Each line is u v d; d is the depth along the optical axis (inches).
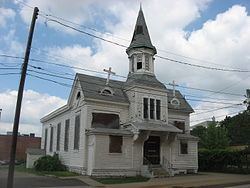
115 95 1316.4
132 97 1315.2
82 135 1232.2
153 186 922.1
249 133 1635.1
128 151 1230.9
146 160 1262.3
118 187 902.4
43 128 1908.2
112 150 1192.8
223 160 1504.7
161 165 1289.4
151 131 1263.5
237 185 968.3
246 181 1061.1
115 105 1294.3
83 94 1245.1
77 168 1251.2
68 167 1364.4
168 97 1515.7
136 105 1291.8
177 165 1354.6
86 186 912.9
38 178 1083.9
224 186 936.9
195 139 1435.8
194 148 1432.1
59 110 1550.2
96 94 1268.5
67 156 1393.9
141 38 1450.5
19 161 2220.7
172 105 1473.9
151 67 1424.7
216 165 1536.7
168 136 1323.8
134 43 1446.9
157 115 1337.4
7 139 2362.2
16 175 1205.7
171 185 941.8
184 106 1513.3
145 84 1327.5
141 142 1263.5
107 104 1277.1
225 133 2230.6
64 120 1508.4
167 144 1342.3
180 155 1375.5
